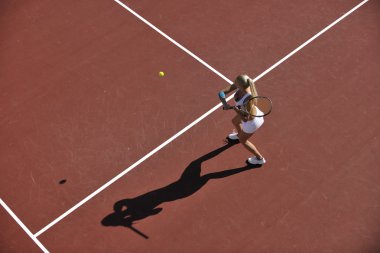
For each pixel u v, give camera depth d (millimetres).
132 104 13969
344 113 13539
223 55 14938
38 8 16219
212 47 15133
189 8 16109
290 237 11555
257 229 11695
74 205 12203
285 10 15906
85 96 14188
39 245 11609
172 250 11477
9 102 14141
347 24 15492
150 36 15469
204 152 12992
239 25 15609
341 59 14688
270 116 13531
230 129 13367
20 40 15500
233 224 11781
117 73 14641
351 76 14297
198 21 15773
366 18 15625
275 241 11516
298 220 11781
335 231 11602
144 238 11656
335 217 11797
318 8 15922
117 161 12906
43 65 14898
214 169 12680
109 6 16234
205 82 14352
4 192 12469
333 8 15898
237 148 13016
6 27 15820
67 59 15008
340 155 12766
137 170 12750
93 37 15500
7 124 13695
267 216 11867
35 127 13617
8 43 15438
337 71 14422
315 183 12336
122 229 11797
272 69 14555
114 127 13531
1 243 11656
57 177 12680
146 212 12047
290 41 15156
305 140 13070
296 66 14578
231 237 11609
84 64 14875
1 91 14367
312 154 12812
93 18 15969
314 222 11742
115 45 15289
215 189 12328
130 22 15836
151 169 12750
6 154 13117
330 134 13148
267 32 15406
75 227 11867
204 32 15500
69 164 12891
